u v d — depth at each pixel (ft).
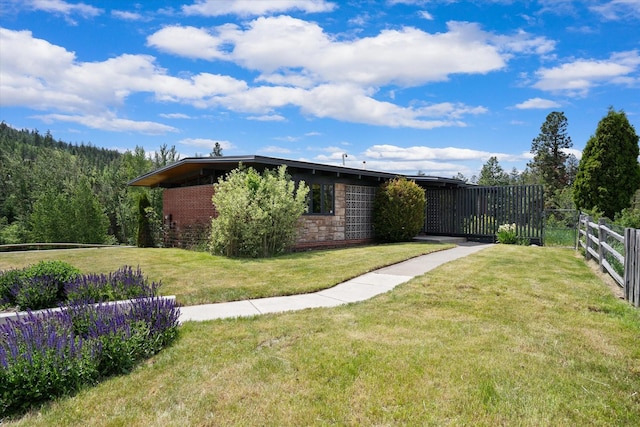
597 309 16.84
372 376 10.72
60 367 10.24
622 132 48.19
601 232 26.00
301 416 8.92
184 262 30.86
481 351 12.31
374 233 52.24
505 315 15.99
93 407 9.49
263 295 20.18
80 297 16.52
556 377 10.56
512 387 10.06
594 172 49.08
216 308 17.95
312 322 15.44
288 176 39.22
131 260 32.63
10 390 9.54
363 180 51.03
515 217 50.08
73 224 129.49
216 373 11.10
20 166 170.40
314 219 43.98
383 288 21.65
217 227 35.40
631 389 9.96
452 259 31.81
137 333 12.54
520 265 27.94
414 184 50.11
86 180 141.69
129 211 135.44
